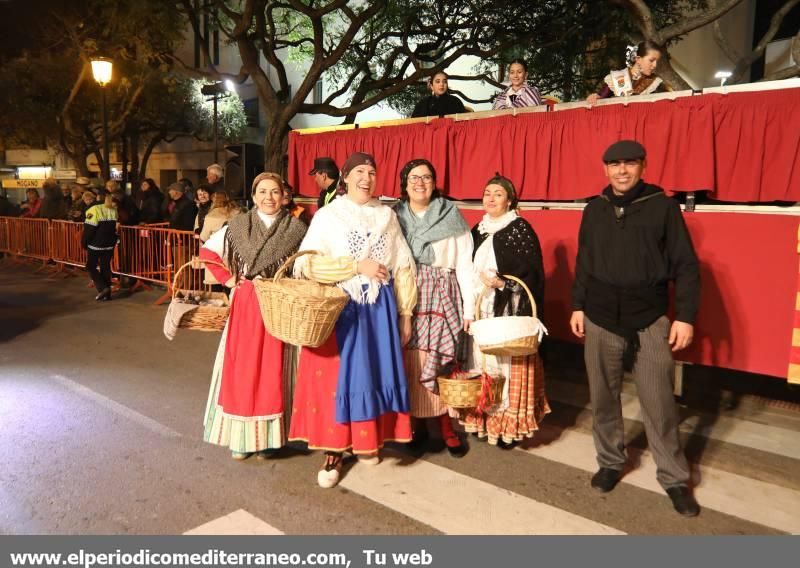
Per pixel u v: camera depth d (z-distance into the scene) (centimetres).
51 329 739
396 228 363
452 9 1185
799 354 385
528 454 403
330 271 342
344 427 346
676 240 321
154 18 1127
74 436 421
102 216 905
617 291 330
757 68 1318
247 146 932
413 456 398
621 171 325
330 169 584
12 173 3291
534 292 394
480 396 359
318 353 349
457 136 541
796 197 392
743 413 479
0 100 1839
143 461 384
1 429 432
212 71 1183
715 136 416
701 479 370
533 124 497
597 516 325
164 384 534
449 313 374
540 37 1163
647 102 441
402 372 355
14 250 1353
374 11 1011
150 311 846
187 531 307
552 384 550
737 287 415
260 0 1037
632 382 552
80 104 1894
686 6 1066
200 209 861
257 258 361
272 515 323
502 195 401
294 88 2255
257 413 363
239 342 365
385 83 1202
